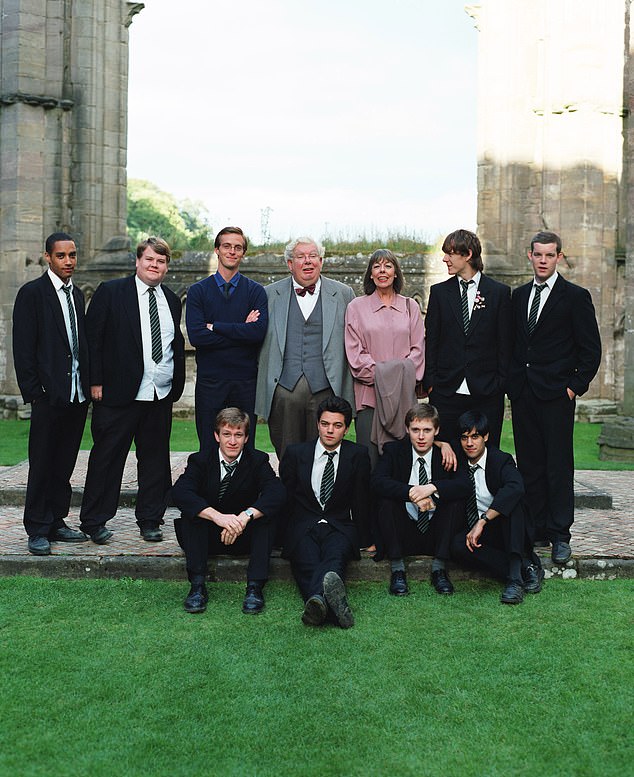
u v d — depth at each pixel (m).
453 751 3.59
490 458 5.65
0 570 5.82
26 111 16.53
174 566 5.77
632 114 12.05
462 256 5.88
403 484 5.52
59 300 6.00
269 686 4.16
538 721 3.83
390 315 6.00
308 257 5.91
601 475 9.98
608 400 16.92
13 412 16.42
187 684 4.17
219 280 6.09
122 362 6.16
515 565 5.41
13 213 16.52
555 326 5.84
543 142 17.27
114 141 17.78
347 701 4.01
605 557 5.88
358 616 5.07
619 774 3.42
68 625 4.92
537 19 17.53
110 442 6.26
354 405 6.08
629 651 4.55
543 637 4.73
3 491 8.12
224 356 6.01
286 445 6.00
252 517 5.30
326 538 5.45
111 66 17.66
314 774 3.42
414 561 5.74
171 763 3.49
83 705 3.96
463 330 5.88
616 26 16.78
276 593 5.50
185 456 10.61
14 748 3.59
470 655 4.51
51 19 16.97
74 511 7.75
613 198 16.92
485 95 17.88
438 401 5.96
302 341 5.98
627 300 11.85
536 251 5.79
